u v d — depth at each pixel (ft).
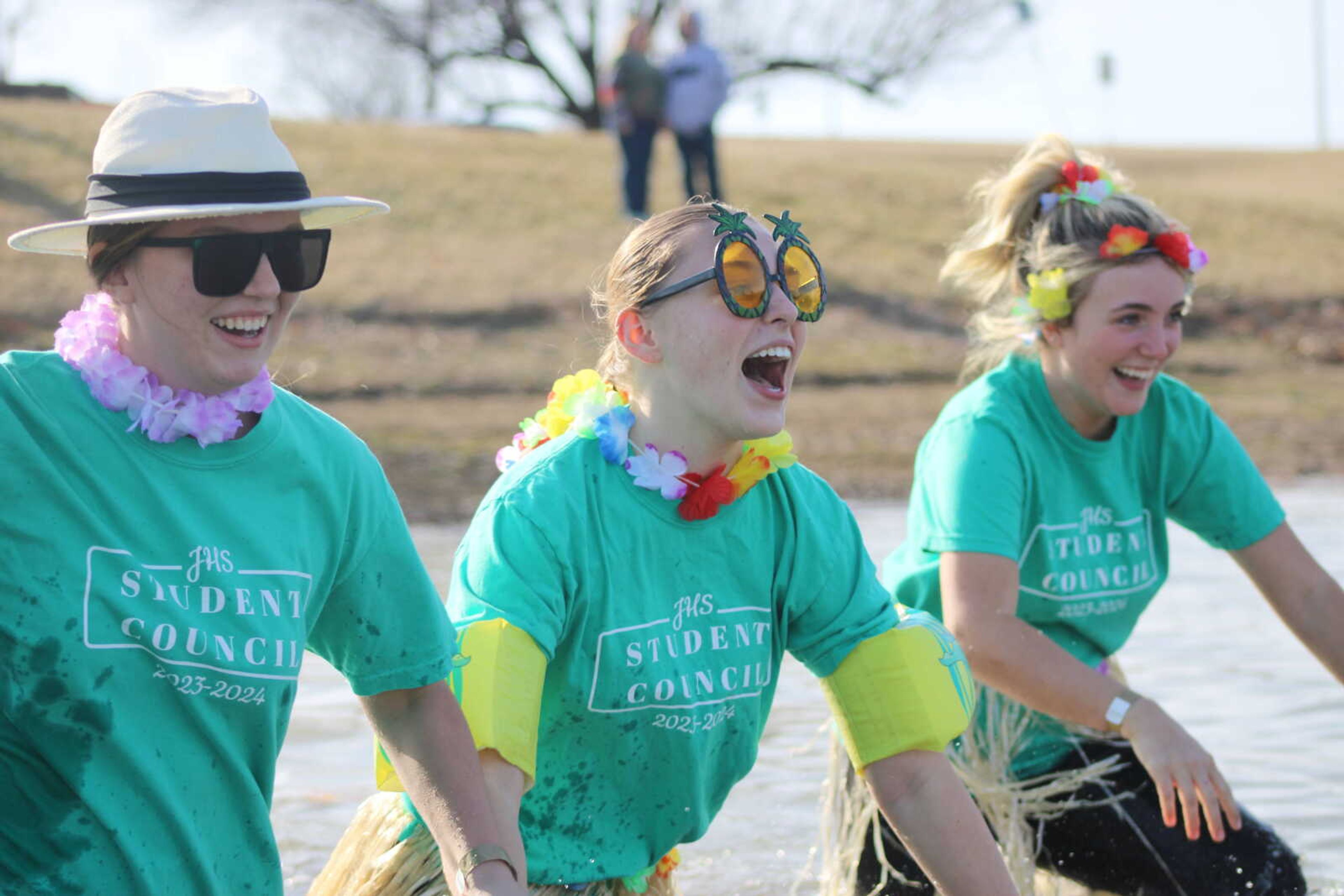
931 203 89.71
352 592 10.36
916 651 12.06
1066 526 15.25
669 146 107.76
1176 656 25.77
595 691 11.48
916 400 58.54
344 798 18.56
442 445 48.16
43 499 9.18
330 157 88.22
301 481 9.91
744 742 12.22
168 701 9.43
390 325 64.13
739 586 11.81
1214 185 108.68
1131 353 14.75
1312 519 39.06
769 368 11.66
